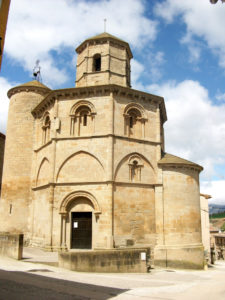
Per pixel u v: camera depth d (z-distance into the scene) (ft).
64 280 49.78
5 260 67.56
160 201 91.50
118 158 89.45
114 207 85.30
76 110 95.09
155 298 38.40
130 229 86.22
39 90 118.11
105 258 64.18
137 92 96.48
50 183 89.45
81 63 111.24
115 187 87.04
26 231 102.78
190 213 93.04
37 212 98.22
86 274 58.85
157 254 87.04
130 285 49.19
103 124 91.61
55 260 70.03
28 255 77.77
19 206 104.83
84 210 87.81
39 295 37.37
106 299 37.35
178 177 94.07
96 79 104.68
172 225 89.92
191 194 94.99
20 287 41.45
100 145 89.92
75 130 93.86
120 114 93.71
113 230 83.35
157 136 98.48
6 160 112.98
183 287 48.91
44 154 100.32
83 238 86.38
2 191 110.52
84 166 90.02
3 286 41.42
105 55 106.63
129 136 94.63
